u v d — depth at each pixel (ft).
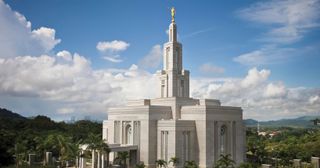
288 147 606.55
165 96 453.99
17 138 504.84
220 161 343.26
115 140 449.89
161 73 461.78
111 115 460.14
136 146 410.31
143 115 409.90
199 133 401.29
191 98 442.91
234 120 432.66
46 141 449.89
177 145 386.52
